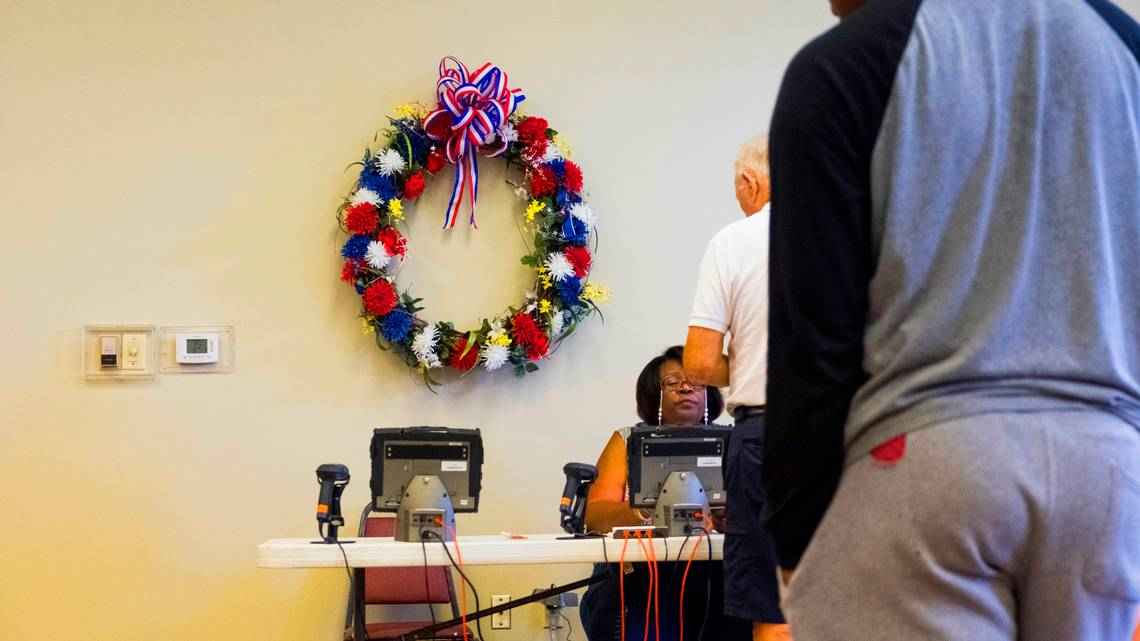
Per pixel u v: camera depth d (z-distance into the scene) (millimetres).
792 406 1237
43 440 4344
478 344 4496
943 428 1163
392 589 4219
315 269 4527
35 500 4324
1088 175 1229
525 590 4516
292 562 3021
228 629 4367
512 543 3115
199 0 4566
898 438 1184
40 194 4430
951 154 1223
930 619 1172
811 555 1244
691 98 4809
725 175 4797
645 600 3664
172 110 4516
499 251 4645
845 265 1226
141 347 4398
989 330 1182
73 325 4398
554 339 4602
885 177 1231
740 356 2949
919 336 1196
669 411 3963
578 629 4562
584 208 4594
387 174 4484
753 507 2869
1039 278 1210
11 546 4301
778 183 1270
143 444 4387
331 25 4625
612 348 4680
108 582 4332
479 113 4508
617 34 4793
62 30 4488
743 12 4871
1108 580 1162
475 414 4566
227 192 4512
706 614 3521
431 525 3164
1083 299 1209
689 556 3191
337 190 4562
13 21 4469
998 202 1222
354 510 4461
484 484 4551
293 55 4598
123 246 4445
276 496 4430
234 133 4535
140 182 4477
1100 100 1250
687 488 3299
